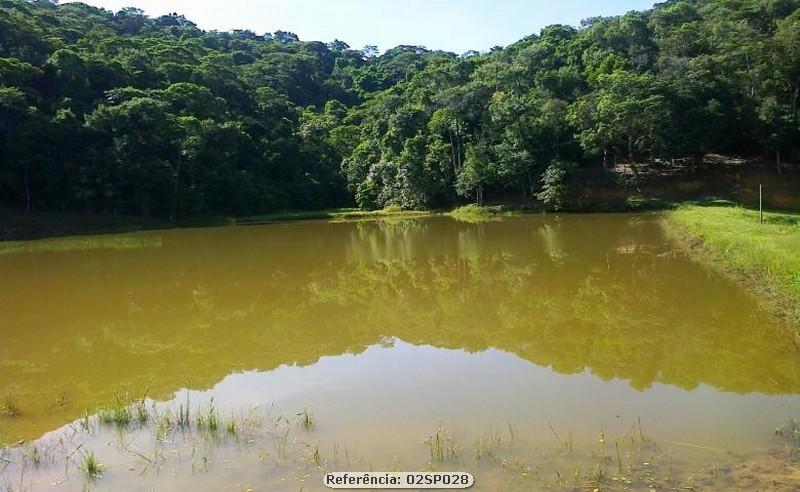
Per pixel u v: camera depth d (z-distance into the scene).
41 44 59.81
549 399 10.45
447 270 24.75
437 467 7.84
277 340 15.25
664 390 10.64
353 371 12.51
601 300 17.84
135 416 10.08
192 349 14.62
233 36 131.12
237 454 8.45
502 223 44.19
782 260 17.42
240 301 19.98
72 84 57.22
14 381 12.54
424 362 12.98
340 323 16.86
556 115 53.59
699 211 37.16
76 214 50.44
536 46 71.31
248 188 59.38
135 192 52.97
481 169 52.97
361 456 8.30
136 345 15.06
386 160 62.59
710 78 50.19
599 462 7.79
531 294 19.28
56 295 21.39
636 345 13.44
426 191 57.97
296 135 73.62
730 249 21.41
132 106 53.47
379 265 26.78
